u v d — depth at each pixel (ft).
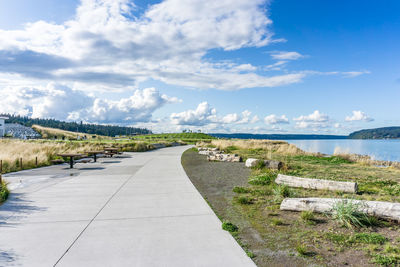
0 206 18.08
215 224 14.97
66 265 10.05
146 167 40.55
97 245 11.92
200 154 70.08
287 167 37.52
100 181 28.14
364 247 12.14
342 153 62.95
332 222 15.56
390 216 15.24
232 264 10.38
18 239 12.50
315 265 10.43
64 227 14.17
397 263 10.55
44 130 376.48
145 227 14.32
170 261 10.52
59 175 32.27
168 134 398.42
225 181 28.96
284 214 17.04
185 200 20.21
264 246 12.15
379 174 35.88
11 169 35.86
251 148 87.45
